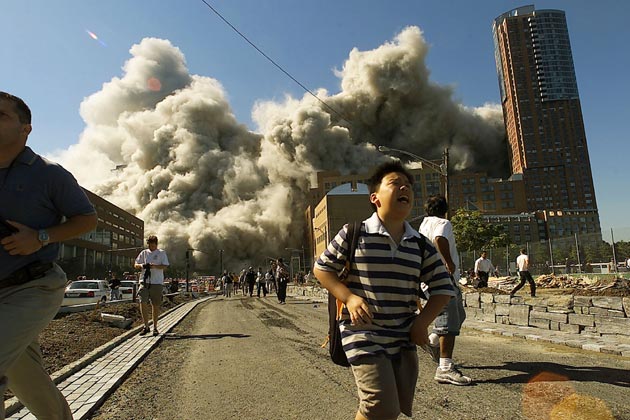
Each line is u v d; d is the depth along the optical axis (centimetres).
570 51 15075
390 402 217
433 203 527
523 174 14375
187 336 898
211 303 2241
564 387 457
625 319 724
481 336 816
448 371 483
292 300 2241
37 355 249
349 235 243
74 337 775
